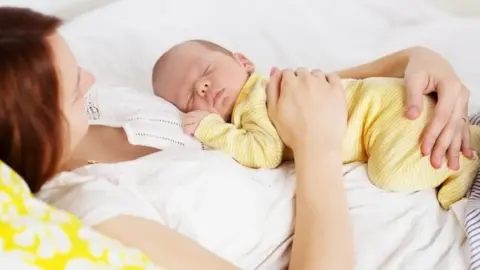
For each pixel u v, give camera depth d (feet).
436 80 3.44
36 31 2.34
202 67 3.84
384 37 4.93
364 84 3.51
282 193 3.18
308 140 3.13
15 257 2.01
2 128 2.23
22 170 2.34
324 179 2.98
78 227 2.20
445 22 4.94
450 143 3.28
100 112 3.43
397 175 3.24
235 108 3.60
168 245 2.48
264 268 3.00
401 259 3.03
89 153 3.11
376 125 3.35
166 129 3.34
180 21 4.99
